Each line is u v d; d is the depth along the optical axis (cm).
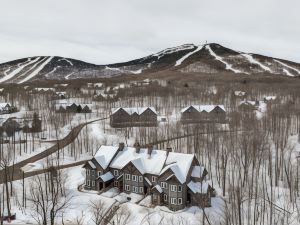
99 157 9288
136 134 14375
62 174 9994
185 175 8012
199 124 14888
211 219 7381
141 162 8906
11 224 7106
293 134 13775
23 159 11544
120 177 8969
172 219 7081
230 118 15712
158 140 13425
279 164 10675
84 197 8481
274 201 8700
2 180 9375
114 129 15112
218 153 10975
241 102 18788
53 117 16500
